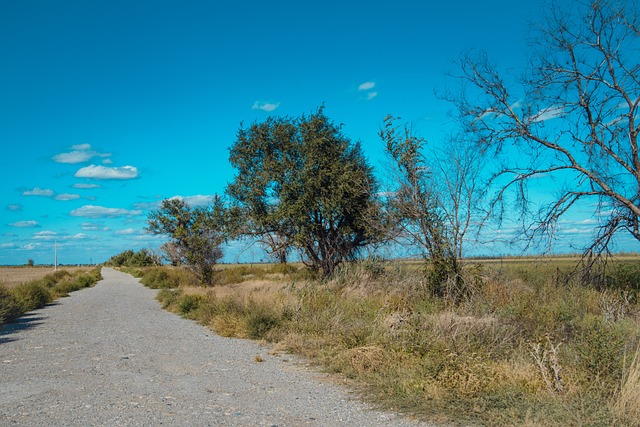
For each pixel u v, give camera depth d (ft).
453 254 48.73
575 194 50.31
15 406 20.62
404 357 27.27
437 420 19.12
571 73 49.01
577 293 46.80
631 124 47.83
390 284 52.80
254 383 25.07
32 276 186.29
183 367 28.84
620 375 21.57
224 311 48.16
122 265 423.64
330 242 83.30
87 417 19.13
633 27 46.91
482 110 51.49
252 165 89.66
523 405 19.45
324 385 24.71
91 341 38.58
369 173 81.05
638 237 50.19
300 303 43.29
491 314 35.45
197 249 104.53
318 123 82.79
